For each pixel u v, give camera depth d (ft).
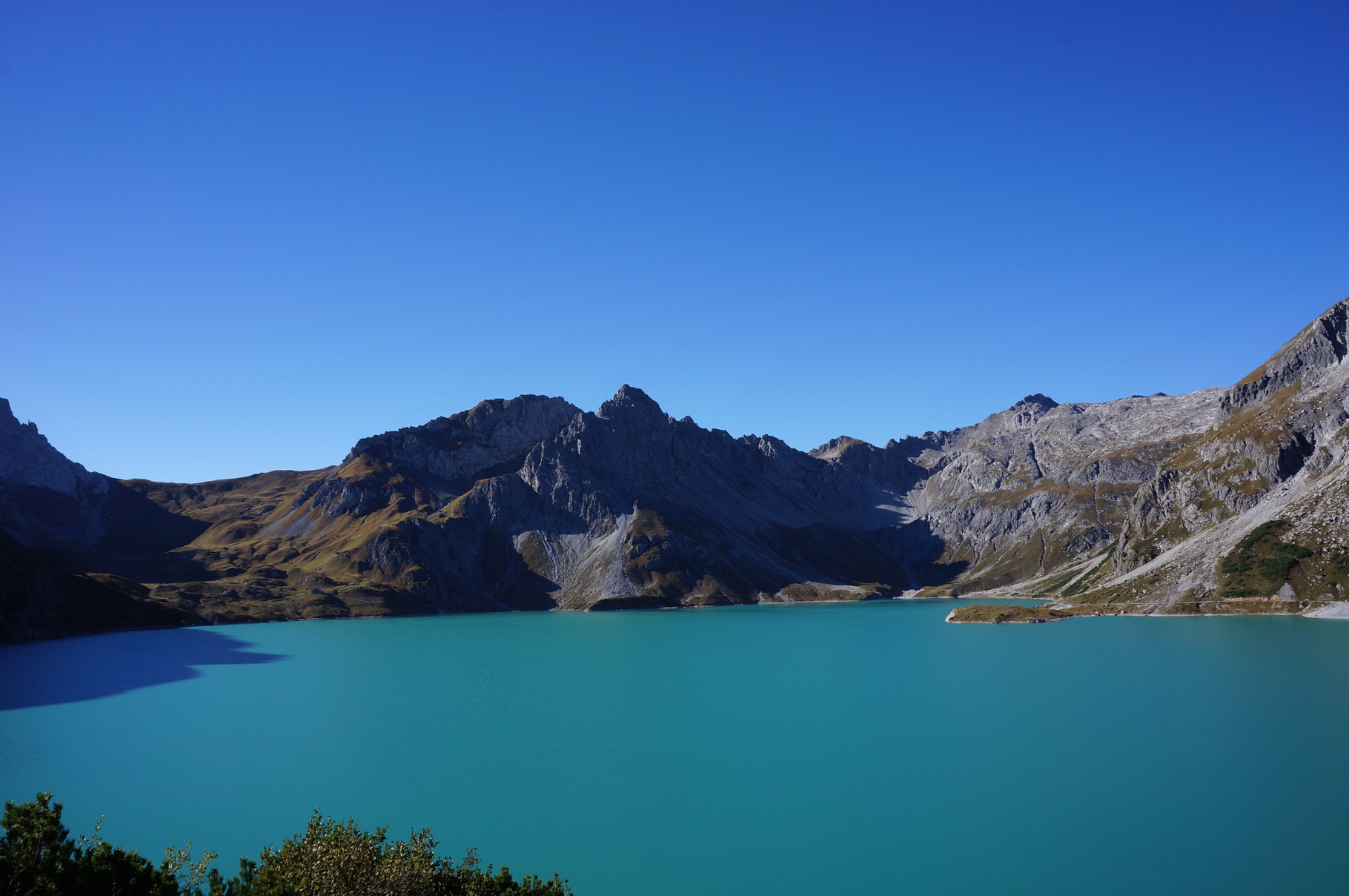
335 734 366.43
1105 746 317.42
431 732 369.30
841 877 208.44
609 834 241.35
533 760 319.68
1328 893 192.75
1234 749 305.12
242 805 270.87
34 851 121.80
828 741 340.59
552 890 151.74
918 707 406.41
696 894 201.26
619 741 348.79
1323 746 305.73
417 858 140.26
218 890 131.85
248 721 396.78
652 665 592.19
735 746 336.70
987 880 204.23
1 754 335.47
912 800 263.29
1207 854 215.31
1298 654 525.34
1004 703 407.85
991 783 277.23
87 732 374.02
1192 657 533.55
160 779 298.56
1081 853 218.38
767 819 250.57
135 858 132.77
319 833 143.33
